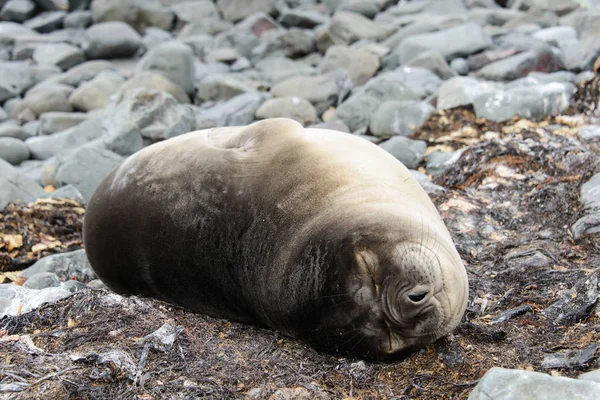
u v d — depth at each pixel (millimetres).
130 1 25062
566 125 13258
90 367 6996
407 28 20656
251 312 7973
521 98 13789
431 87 16453
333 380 7180
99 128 16281
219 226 7949
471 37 18422
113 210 9000
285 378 7125
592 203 10117
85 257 10734
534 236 9930
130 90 15531
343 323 6977
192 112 15664
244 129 8695
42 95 18672
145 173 8852
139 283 9000
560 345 7301
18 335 7695
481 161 11961
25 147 16125
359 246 6902
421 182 11680
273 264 7453
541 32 19109
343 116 15641
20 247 11398
